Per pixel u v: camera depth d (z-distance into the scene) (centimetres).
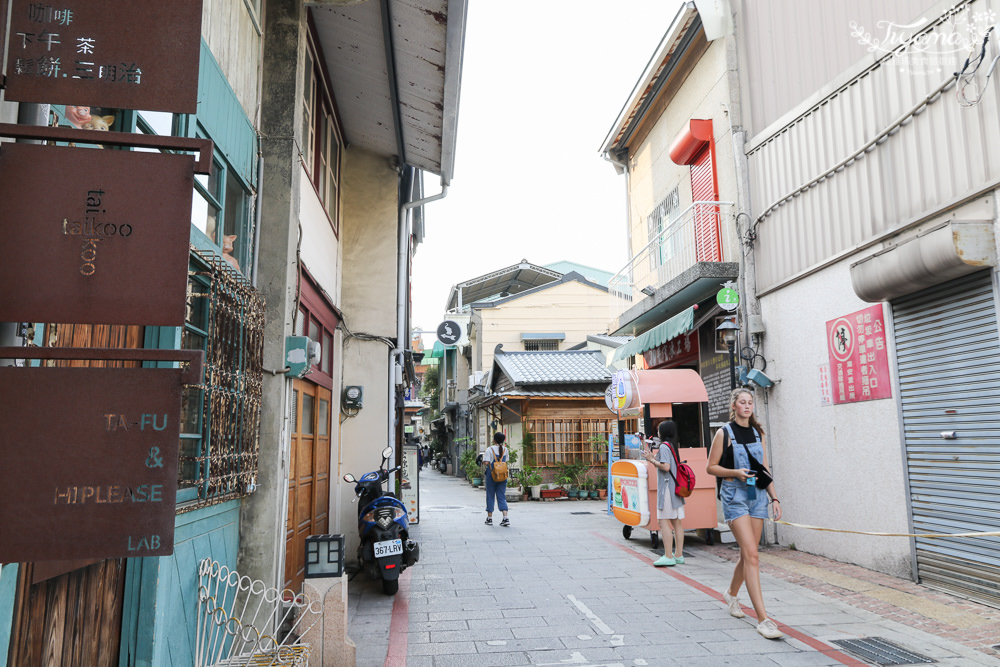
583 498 1781
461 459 2659
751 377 891
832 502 773
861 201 722
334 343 866
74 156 203
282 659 364
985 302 558
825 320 788
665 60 1209
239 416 404
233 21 439
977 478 566
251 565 447
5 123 200
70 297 197
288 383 501
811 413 815
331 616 421
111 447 195
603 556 857
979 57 561
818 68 804
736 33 1006
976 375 568
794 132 852
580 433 1911
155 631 307
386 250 921
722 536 925
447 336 1761
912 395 647
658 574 735
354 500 846
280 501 471
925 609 548
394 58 670
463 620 557
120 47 208
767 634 485
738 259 977
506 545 958
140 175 206
